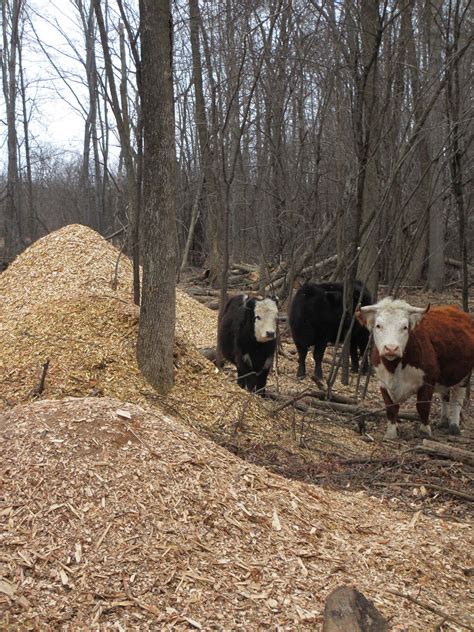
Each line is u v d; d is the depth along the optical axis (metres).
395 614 3.58
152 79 6.62
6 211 24.89
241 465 4.81
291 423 7.36
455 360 7.61
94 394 6.65
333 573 3.89
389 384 7.32
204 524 4.02
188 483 4.27
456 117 8.77
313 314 10.89
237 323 8.83
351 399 8.73
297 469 6.11
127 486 4.10
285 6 10.69
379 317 7.00
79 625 3.19
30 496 3.95
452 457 6.34
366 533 4.52
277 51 11.36
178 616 3.31
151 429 4.70
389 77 8.40
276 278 16.95
